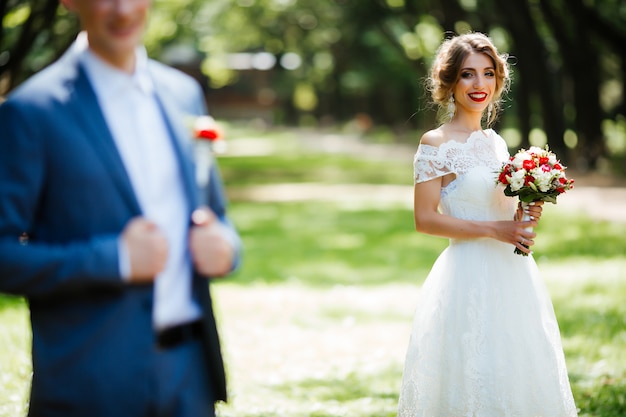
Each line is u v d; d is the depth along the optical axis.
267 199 27.19
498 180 5.02
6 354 8.44
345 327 10.20
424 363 5.07
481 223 4.98
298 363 8.52
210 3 44.28
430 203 5.12
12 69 16.78
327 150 53.31
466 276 5.02
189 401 3.08
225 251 3.04
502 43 36.38
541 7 30.83
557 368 5.05
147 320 2.93
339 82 69.50
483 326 4.95
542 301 5.12
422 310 5.18
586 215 20.38
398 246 17.64
